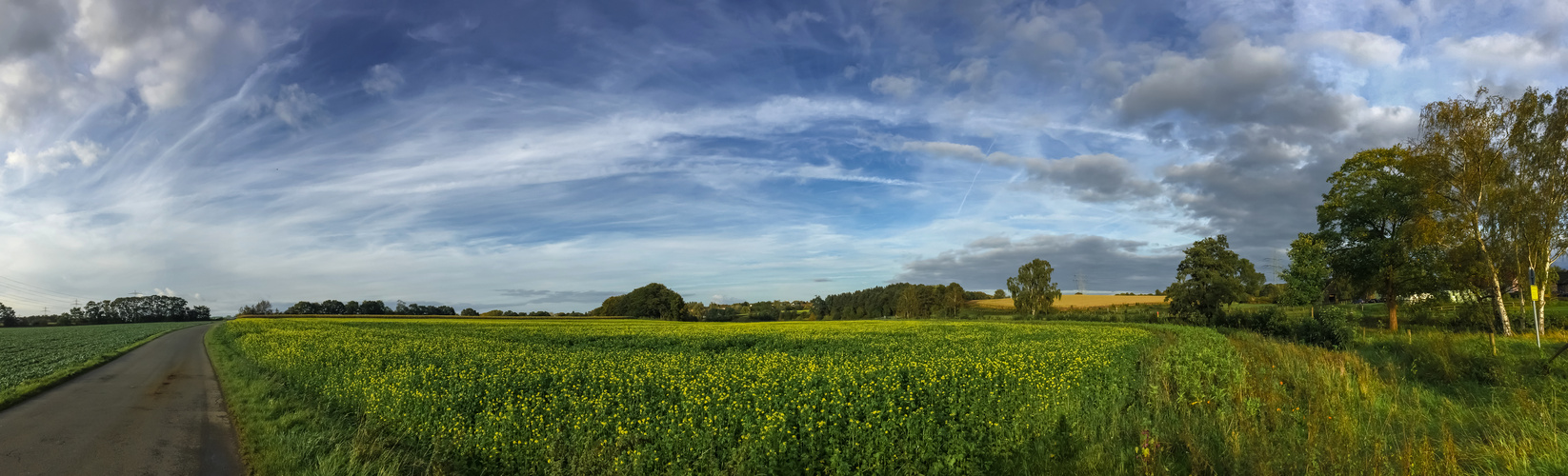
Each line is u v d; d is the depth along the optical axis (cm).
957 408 978
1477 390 1421
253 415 1200
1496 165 2973
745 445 828
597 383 1325
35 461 920
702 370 1580
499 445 919
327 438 996
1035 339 2994
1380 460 756
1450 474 744
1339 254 4012
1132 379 1440
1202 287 5200
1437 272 3519
